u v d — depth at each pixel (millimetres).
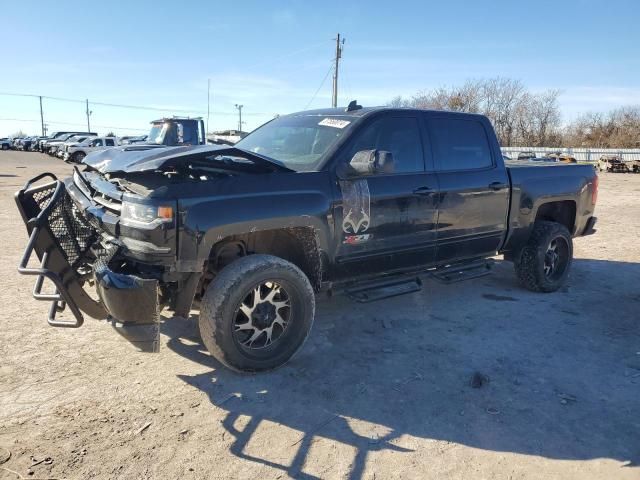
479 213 5168
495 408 3408
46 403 3307
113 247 3510
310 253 4047
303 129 4730
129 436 2998
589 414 3357
